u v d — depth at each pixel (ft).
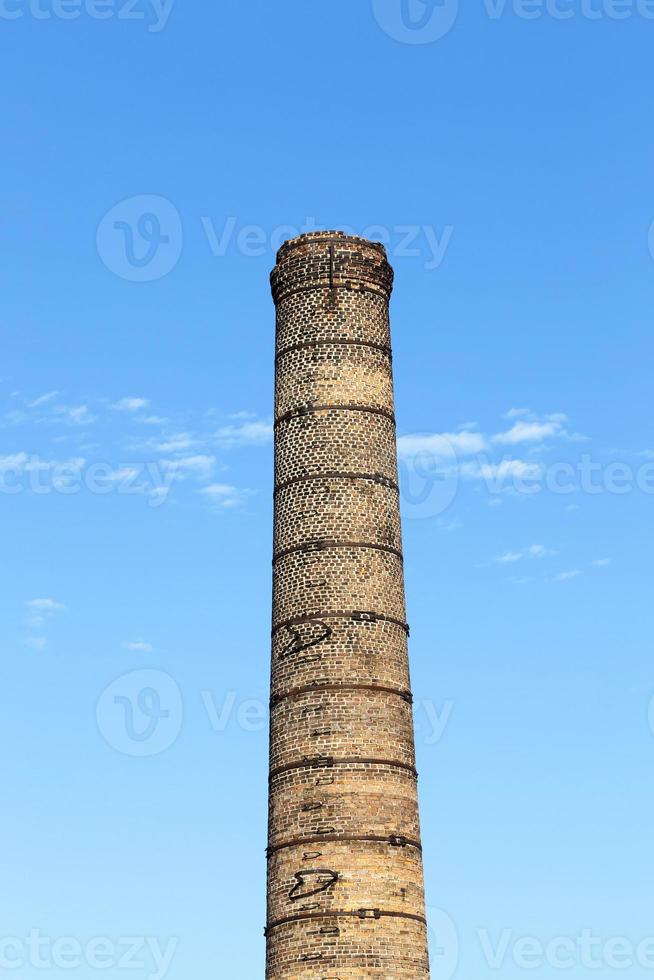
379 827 182.70
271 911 183.52
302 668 190.08
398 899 180.55
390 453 203.62
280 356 207.72
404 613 197.26
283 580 196.34
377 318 208.74
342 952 176.35
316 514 196.54
